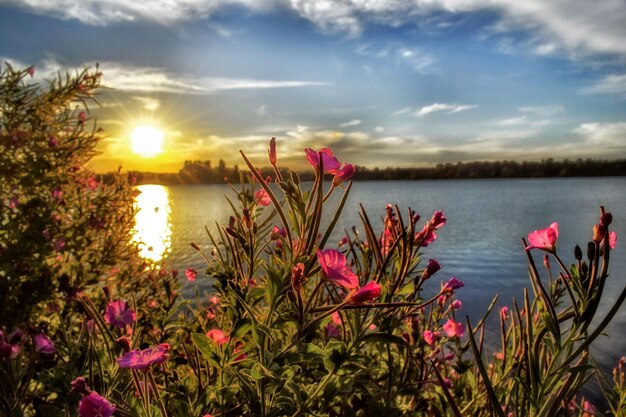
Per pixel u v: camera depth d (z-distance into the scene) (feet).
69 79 19.63
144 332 9.00
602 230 3.90
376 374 7.34
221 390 4.98
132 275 18.98
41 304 17.66
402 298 5.62
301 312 4.20
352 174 4.35
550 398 4.42
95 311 5.07
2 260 16.81
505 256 146.82
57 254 18.58
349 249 6.21
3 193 18.58
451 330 7.77
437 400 7.62
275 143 4.27
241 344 5.66
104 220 19.72
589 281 4.02
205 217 245.04
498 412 4.25
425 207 341.00
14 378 5.16
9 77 18.30
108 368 4.99
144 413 4.17
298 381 5.52
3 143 18.16
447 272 124.57
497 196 478.59
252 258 5.09
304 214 4.24
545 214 276.41
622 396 6.50
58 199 19.11
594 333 3.98
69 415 4.52
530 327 4.54
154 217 252.83
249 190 5.60
